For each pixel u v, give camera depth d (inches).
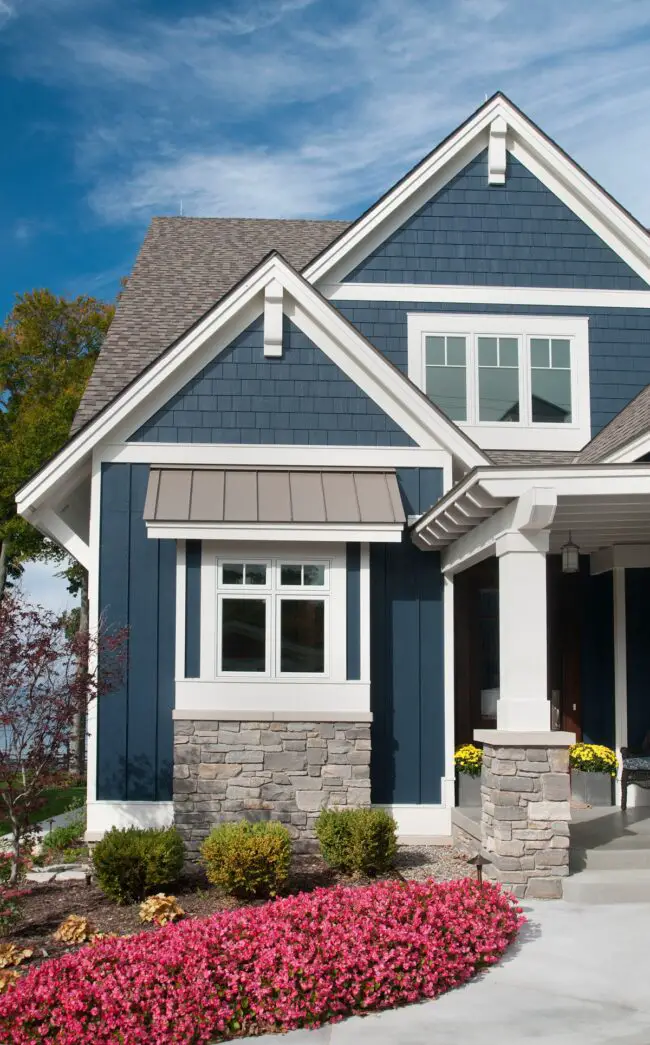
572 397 559.5
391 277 559.2
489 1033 248.2
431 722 488.4
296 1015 254.4
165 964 262.2
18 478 1097.4
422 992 274.8
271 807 447.5
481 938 298.8
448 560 484.4
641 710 516.1
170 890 389.7
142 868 372.8
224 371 499.5
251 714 451.5
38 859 455.8
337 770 451.2
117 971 259.3
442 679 492.4
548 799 370.6
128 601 482.9
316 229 726.5
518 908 323.9
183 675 460.8
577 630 535.8
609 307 565.3
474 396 554.9
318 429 499.5
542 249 565.0
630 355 563.8
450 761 485.1
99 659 472.1
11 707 401.1
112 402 482.6
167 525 452.1
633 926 334.3
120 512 488.1
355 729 454.0
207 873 383.9
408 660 492.1
